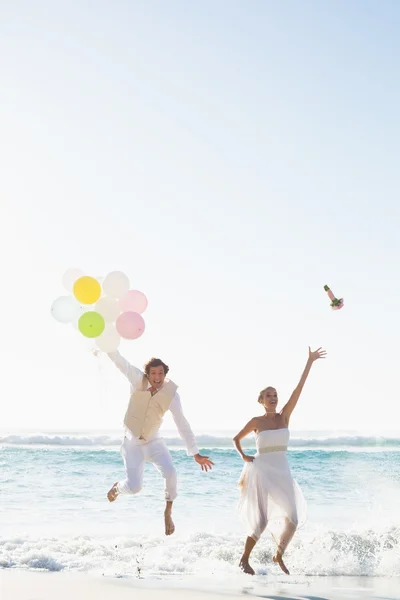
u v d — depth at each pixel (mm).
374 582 6527
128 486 6824
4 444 21922
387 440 23562
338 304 7434
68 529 9477
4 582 5973
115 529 9539
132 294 7309
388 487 13477
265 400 7164
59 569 6859
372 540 8141
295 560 7469
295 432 27250
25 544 7984
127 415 6938
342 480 14180
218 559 7582
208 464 6863
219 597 5570
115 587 5879
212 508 11336
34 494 12453
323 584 6367
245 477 7043
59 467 15508
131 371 7016
